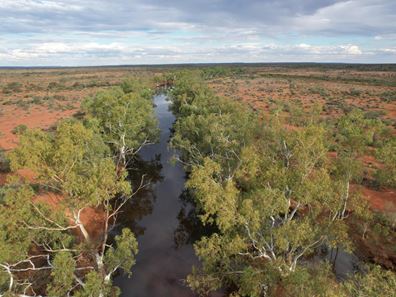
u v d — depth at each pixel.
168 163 55.78
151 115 57.50
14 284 21.61
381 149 28.48
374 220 31.67
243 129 35.84
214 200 20.55
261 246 22.86
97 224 35.50
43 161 22.39
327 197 23.11
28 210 21.95
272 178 24.31
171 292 27.36
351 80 160.50
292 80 160.75
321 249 30.58
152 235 35.84
